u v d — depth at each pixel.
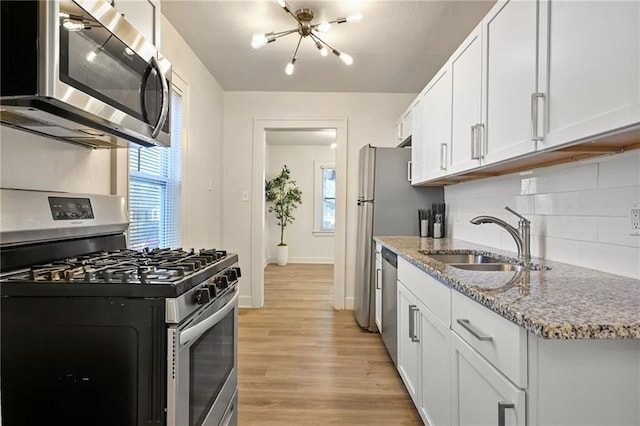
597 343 0.89
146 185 2.30
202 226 3.28
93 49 1.14
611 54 1.02
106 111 1.20
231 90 3.99
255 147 4.05
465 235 2.80
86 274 1.08
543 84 1.32
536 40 1.35
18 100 1.01
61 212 1.40
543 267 1.57
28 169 1.35
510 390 0.95
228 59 3.15
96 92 1.15
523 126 1.44
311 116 4.04
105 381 1.02
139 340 1.02
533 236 1.88
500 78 1.62
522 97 1.44
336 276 4.07
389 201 3.35
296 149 7.35
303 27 2.38
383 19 2.45
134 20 1.55
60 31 0.99
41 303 1.02
